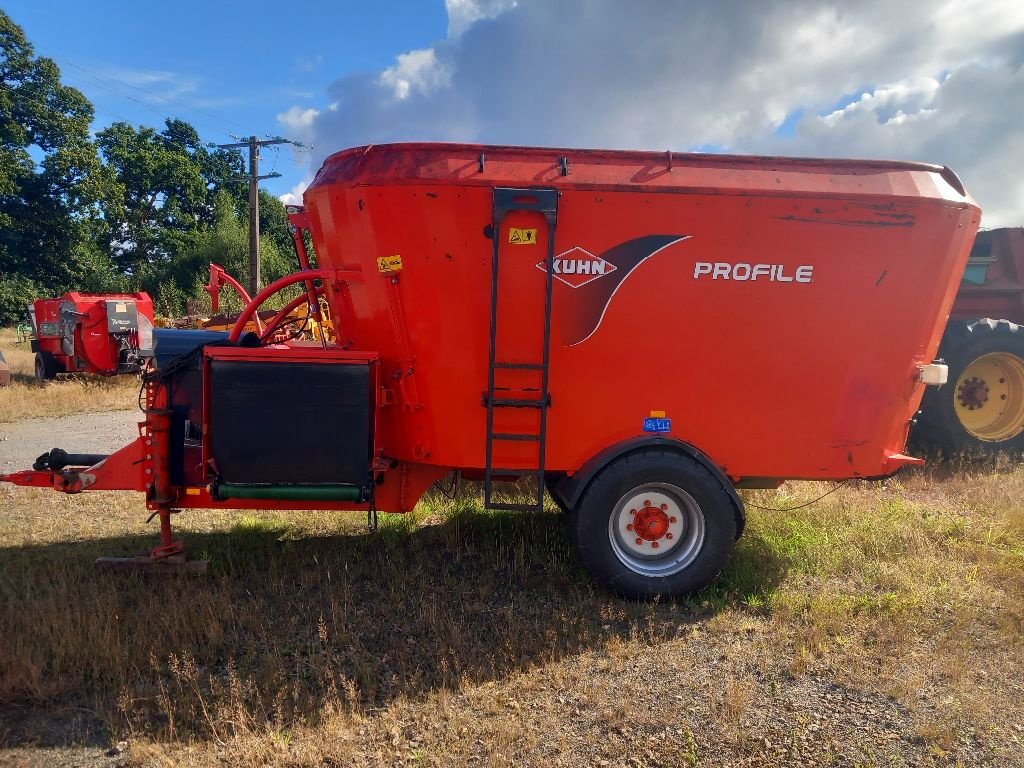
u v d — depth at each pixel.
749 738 2.94
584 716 3.09
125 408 11.56
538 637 3.82
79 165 40.09
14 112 38.84
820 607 4.07
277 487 4.15
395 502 4.59
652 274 4.14
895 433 4.53
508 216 4.03
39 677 3.27
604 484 4.20
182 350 4.55
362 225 4.16
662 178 4.06
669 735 2.95
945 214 4.21
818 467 4.43
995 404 7.64
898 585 4.42
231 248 37.91
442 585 4.51
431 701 3.19
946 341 7.27
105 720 3.04
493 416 4.25
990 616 4.04
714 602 4.25
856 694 3.28
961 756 2.83
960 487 6.55
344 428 4.06
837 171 4.21
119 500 6.32
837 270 4.20
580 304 4.14
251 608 4.09
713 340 4.23
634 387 4.27
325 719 3.01
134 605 4.12
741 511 4.31
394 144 4.14
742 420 4.34
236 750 2.83
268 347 4.75
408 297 4.18
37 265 40.09
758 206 4.09
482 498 5.96
